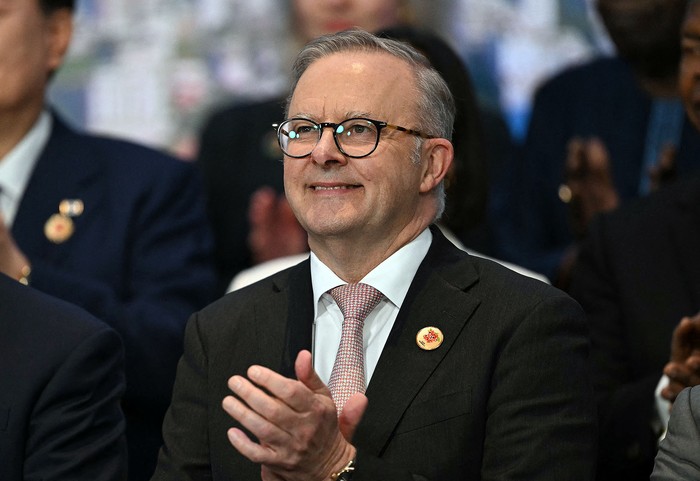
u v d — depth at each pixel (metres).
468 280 7.54
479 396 7.16
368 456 6.91
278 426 6.67
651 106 13.36
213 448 7.46
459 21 14.34
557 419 7.11
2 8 10.79
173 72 14.42
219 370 7.62
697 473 7.05
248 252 13.06
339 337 7.62
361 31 7.76
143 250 11.05
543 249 13.40
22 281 9.94
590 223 10.38
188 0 14.45
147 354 10.52
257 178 13.23
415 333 7.38
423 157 7.63
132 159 11.39
